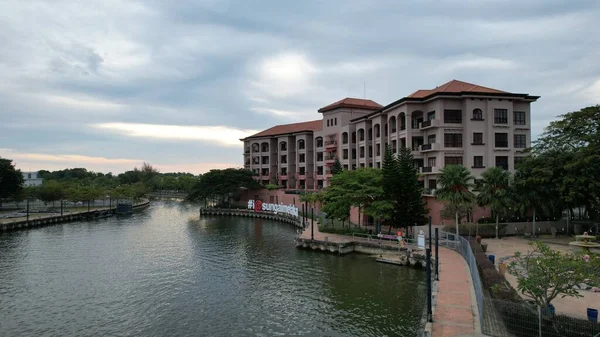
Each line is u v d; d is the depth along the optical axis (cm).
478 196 5434
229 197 12431
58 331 2919
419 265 4512
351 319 3052
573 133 5509
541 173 5341
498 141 6278
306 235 6316
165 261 5109
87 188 12300
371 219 7212
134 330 2925
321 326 2938
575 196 5159
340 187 6456
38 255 5528
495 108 6269
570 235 5638
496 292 2423
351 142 9350
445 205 5353
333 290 3775
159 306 3409
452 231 5466
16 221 8350
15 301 3566
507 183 5406
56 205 13112
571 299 2806
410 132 6756
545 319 1911
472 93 6175
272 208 10381
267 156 13138
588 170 5003
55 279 4266
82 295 3719
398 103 6931
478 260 3562
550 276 1936
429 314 2333
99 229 8288
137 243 6494
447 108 6322
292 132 12000
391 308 3259
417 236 5244
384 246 5172
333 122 10094
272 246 6144
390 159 5838
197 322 3056
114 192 13212
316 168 11038
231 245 6272
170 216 11225
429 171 6325
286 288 3875
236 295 3684
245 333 2844
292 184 12225
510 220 5919
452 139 6284
